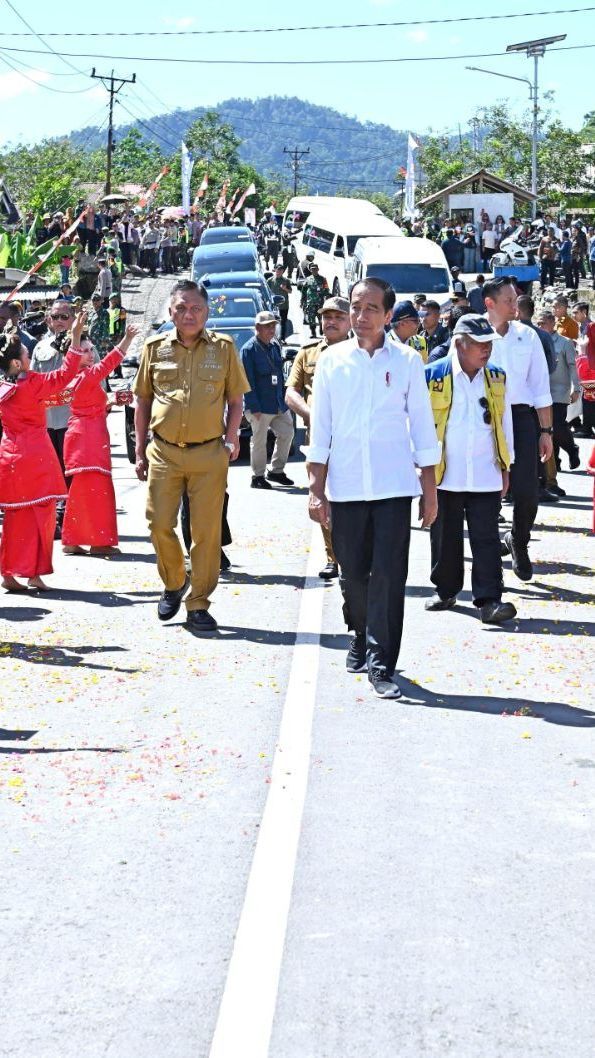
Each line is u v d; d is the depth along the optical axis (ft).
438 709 21.54
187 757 19.22
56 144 281.95
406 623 27.89
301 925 13.82
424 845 15.89
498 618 27.35
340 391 22.35
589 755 19.20
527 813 16.92
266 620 28.30
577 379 52.11
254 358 49.60
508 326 30.14
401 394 22.36
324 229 132.16
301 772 18.40
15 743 20.12
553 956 13.14
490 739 19.94
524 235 137.69
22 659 25.36
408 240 103.71
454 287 99.40
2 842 16.22
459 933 13.62
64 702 22.34
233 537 38.99
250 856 15.65
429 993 12.43
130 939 13.62
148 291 141.69
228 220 185.26
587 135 277.64
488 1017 12.02
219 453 26.63
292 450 60.85
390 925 13.80
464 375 26.94
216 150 419.74
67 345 38.65
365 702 21.97
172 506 26.84
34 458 30.66
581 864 15.35
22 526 31.01
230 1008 12.19
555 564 34.14
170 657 25.27
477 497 27.35
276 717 21.16
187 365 26.32
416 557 35.42
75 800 17.61
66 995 12.53
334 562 32.48
